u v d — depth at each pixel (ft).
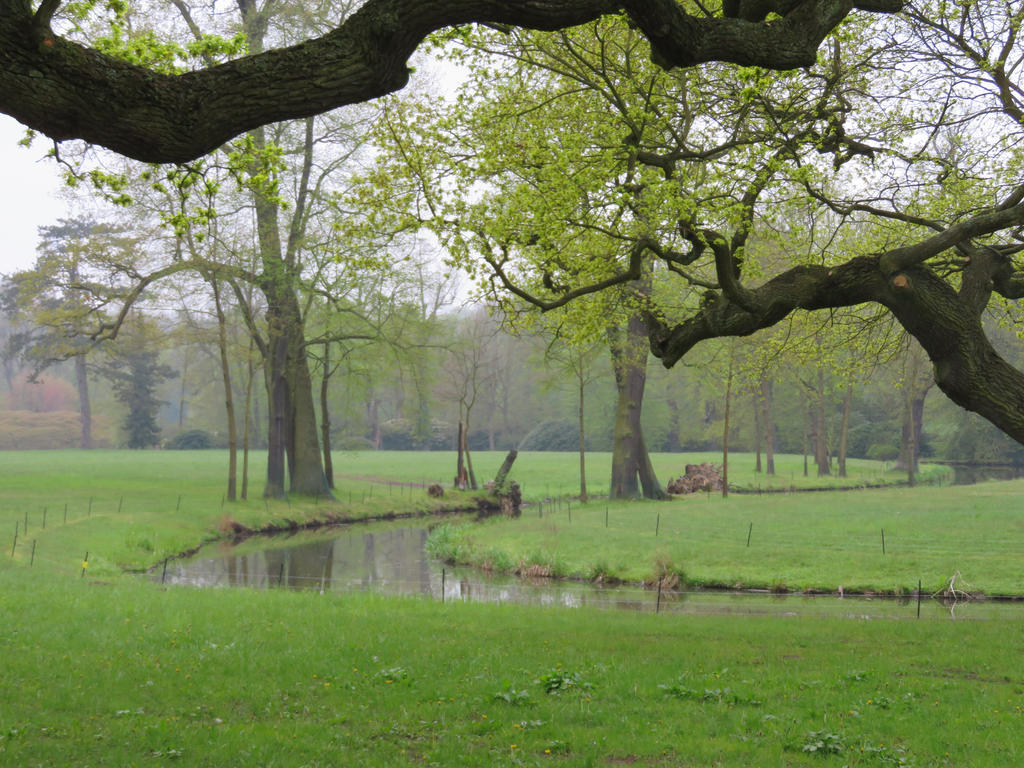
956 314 42.50
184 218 31.86
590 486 200.64
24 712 27.63
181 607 53.11
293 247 138.82
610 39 47.88
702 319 49.49
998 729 27.53
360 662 37.09
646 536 103.14
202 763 22.66
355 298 146.30
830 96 50.80
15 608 49.90
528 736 26.37
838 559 85.30
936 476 218.38
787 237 63.16
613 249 51.01
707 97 52.06
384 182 48.80
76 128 21.79
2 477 154.92
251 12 125.39
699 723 28.04
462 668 36.14
